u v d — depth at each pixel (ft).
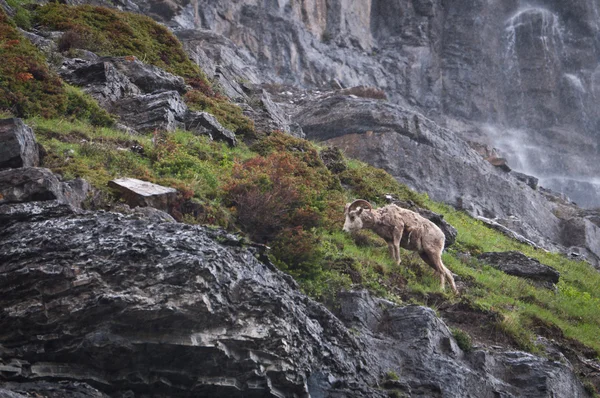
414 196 306.76
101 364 110.73
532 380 168.45
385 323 161.07
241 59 489.26
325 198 228.43
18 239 116.16
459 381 152.35
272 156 207.31
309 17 629.10
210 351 113.60
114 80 247.50
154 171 190.39
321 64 600.39
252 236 178.40
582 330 227.61
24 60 219.00
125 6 451.53
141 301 109.50
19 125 152.56
